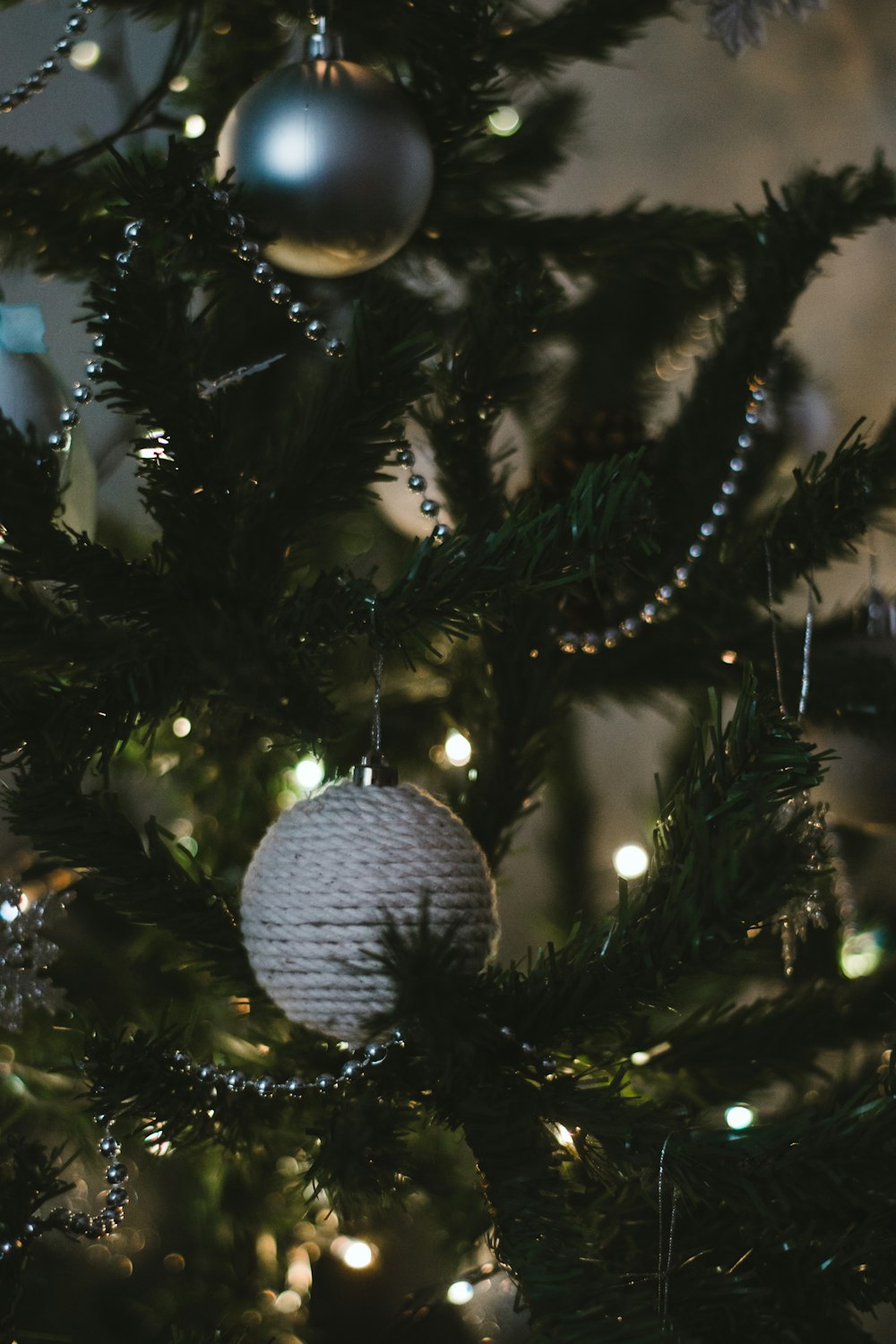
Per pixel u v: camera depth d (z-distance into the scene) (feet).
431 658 3.87
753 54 4.81
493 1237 2.98
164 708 3.15
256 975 3.08
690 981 3.10
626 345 3.84
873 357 4.74
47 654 3.11
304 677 3.07
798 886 2.97
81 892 3.92
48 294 4.75
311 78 3.20
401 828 3.03
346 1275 3.99
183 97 3.70
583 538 3.03
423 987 2.83
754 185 4.87
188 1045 3.18
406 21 3.38
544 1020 3.00
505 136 3.60
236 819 3.83
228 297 3.54
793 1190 2.92
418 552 3.08
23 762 3.16
